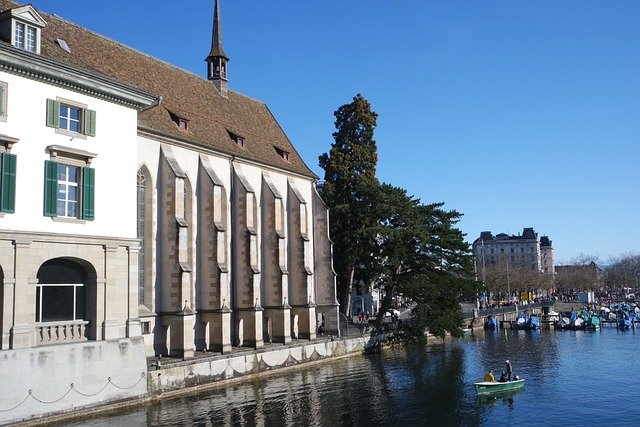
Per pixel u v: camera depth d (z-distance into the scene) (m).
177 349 42.41
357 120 71.88
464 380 47.41
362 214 67.62
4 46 29.62
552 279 177.25
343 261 68.12
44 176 31.58
